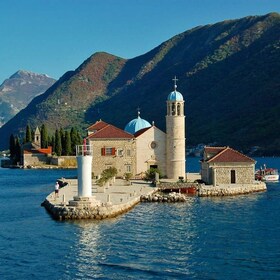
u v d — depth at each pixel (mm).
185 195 93812
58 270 43250
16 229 60062
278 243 51969
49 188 117375
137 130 134500
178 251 48781
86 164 67000
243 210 74188
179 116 113375
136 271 42656
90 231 57875
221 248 49906
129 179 105938
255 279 40594
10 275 42094
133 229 58875
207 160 104250
